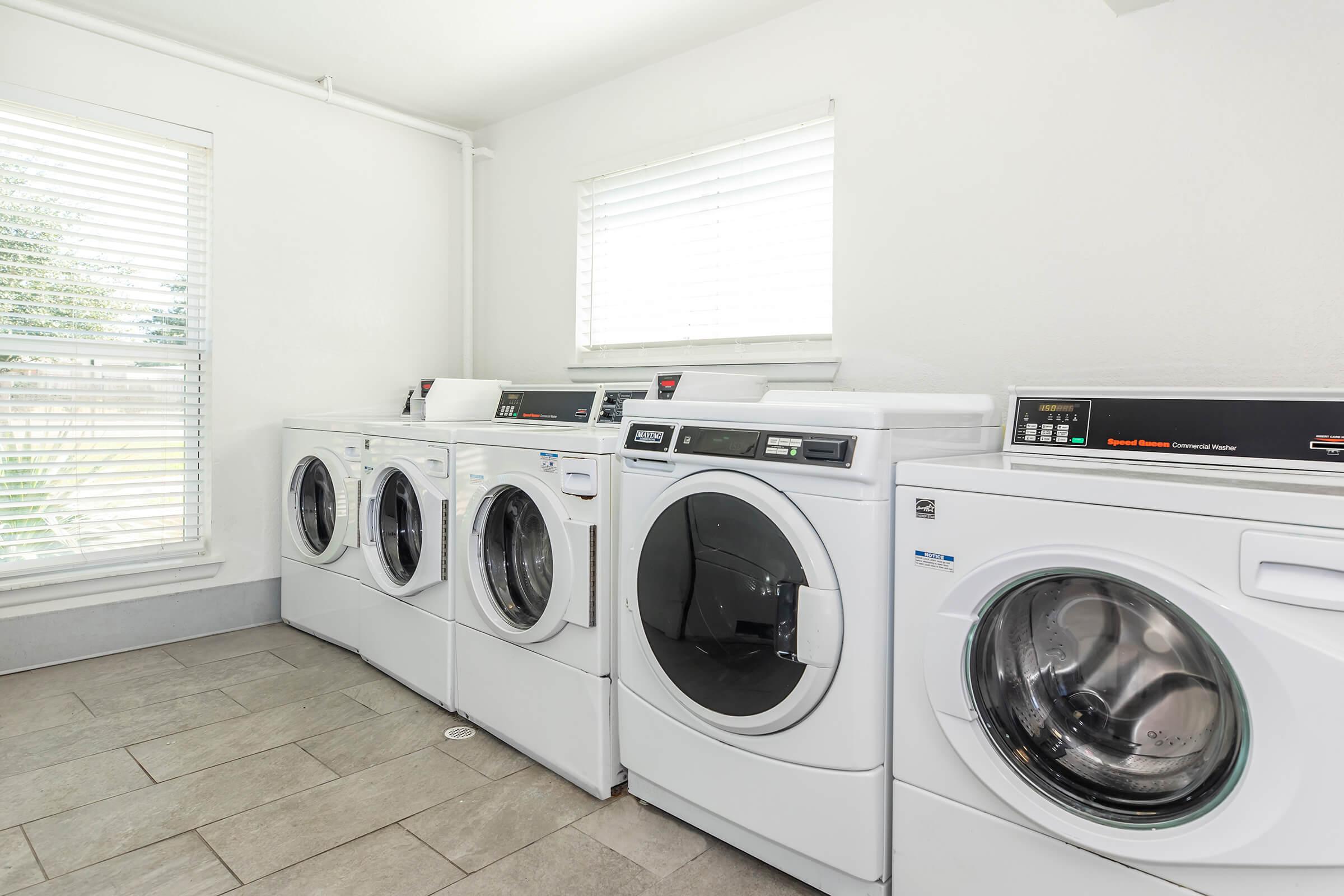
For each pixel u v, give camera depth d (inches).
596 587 71.6
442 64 120.8
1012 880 47.5
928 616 50.9
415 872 60.8
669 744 67.0
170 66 114.4
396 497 102.3
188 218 119.0
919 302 89.7
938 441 61.6
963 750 48.2
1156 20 72.4
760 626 57.8
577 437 73.0
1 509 103.0
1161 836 40.3
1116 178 75.0
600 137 128.0
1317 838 35.5
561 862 62.5
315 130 131.7
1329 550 35.0
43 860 61.4
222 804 70.7
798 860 59.1
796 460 55.6
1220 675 39.2
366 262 139.4
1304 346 65.5
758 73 105.5
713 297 114.0
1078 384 77.9
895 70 91.2
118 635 113.1
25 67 101.7
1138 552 41.4
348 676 105.1
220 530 123.0
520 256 143.3
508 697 82.3
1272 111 66.6
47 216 105.5
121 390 113.1
